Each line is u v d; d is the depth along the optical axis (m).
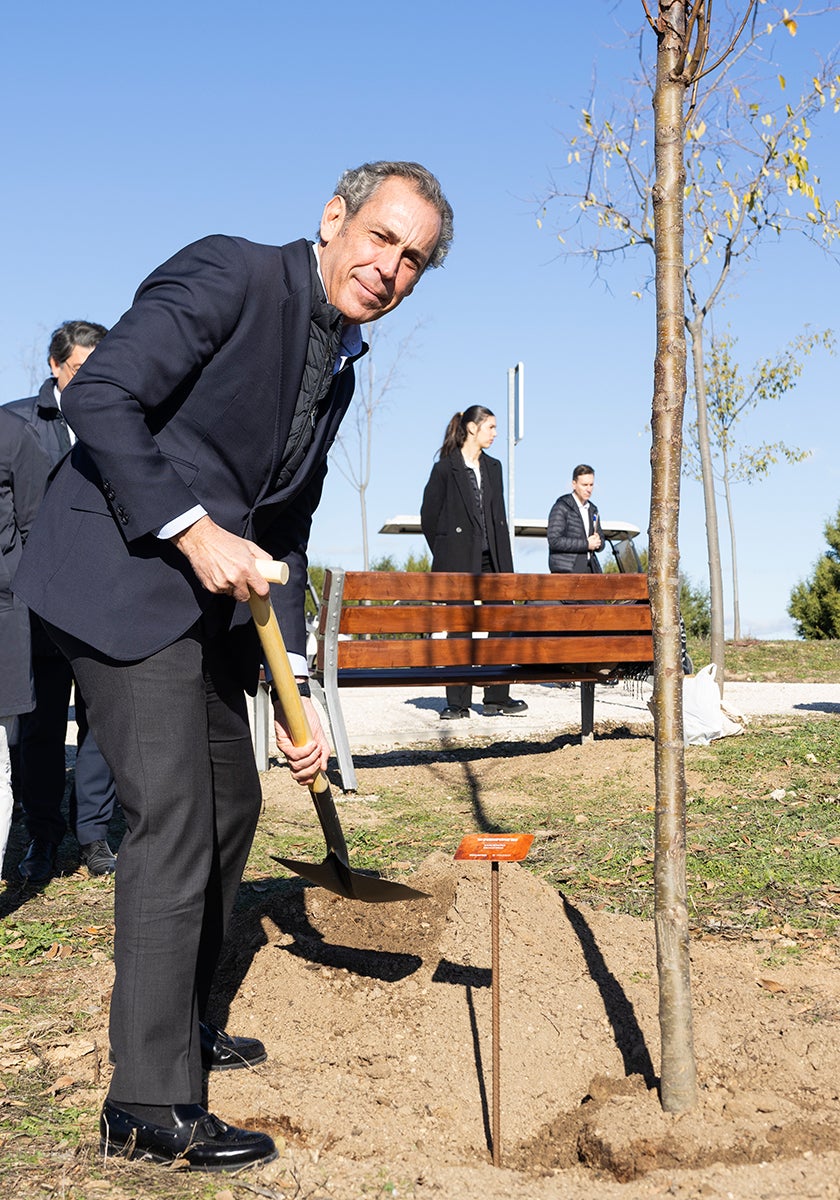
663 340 2.67
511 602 7.00
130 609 2.55
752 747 6.85
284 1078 2.84
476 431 9.20
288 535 3.11
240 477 2.67
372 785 6.71
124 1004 2.53
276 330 2.60
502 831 5.52
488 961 3.37
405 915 3.75
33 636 4.79
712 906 4.26
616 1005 3.19
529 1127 2.72
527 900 3.65
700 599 22.06
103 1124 2.54
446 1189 2.34
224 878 2.98
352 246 2.68
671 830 2.63
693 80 2.69
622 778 6.42
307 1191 2.33
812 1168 2.36
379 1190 2.34
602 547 10.97
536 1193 2.30
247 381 2.60
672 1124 2.56
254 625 2.75
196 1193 2.33
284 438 2.70
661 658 2.65
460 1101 2.77
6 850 5.46
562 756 7.03
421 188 2.68
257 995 3.33
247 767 2.93
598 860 4.86
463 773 6.91
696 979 3.42
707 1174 2.34
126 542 2.58
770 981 3.47
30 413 4.97
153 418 2.61
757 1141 2.50
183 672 2.61
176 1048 2.55
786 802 5.67
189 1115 2.50
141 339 2.46
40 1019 3.28
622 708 9.40
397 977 3.35
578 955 3.46
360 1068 2.93
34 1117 2.66
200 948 2.99
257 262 2.59
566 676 7.09
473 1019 3.08
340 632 6.47
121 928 2.57
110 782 5.11
